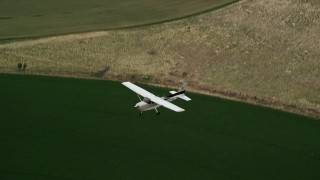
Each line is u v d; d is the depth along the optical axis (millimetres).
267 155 175000
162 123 191500
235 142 181625
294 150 179375
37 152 167625
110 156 168000
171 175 159500
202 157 170875
